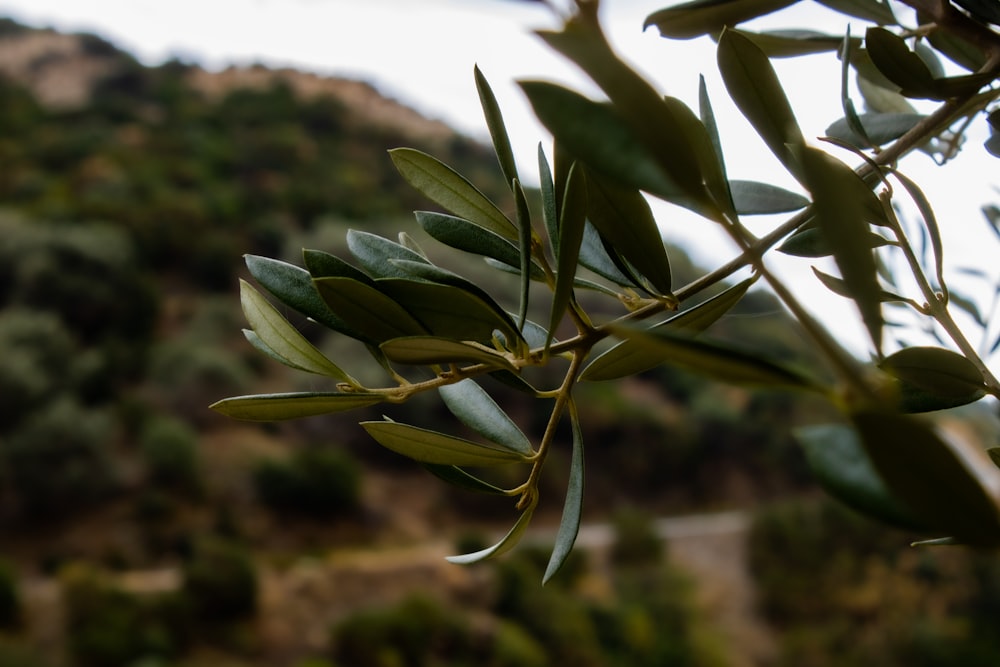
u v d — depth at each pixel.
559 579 13.05
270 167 23.52
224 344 17.05
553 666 11.32
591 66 0.14
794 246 0.31
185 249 18.77
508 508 15.34
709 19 0.30
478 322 0.24
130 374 15.50
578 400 17.34
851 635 12.68
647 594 13.36
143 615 10.34
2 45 28.62
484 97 0.26
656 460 17.59
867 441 0.12
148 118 25.73
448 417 14.25
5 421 13.04
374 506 14.45
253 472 14.09
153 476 13.58
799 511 14.84
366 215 21.53
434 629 10.98
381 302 0.23
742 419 18.70
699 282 0.25
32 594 10.48
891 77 0.27
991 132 0.34
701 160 0.24
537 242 0.28
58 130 23.52
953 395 0.24
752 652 12.91
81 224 17.81
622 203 0.25
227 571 10.87
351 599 11.75
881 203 0.28
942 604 12.98
